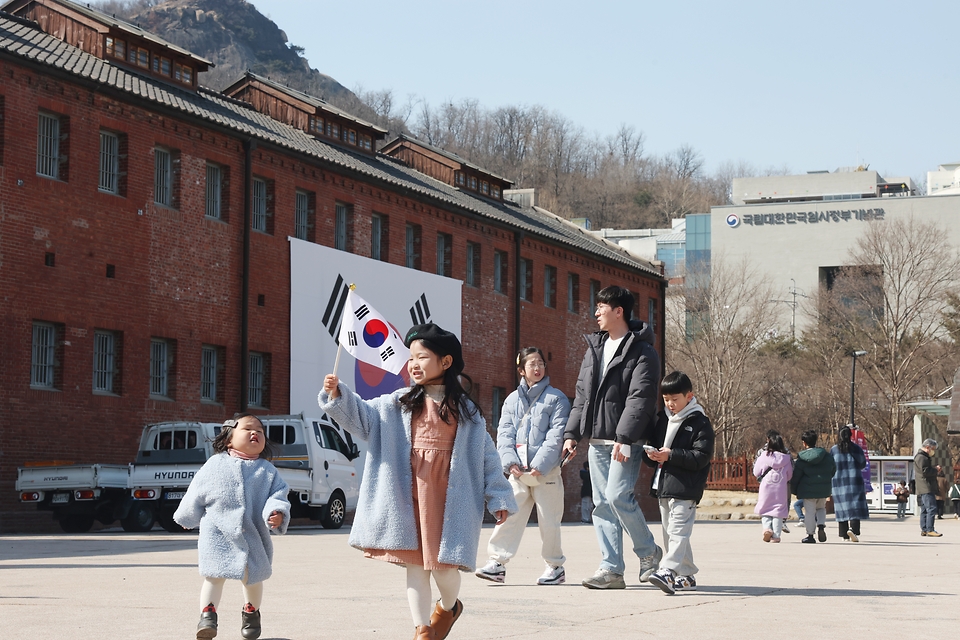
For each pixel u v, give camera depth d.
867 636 7.14
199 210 29.89
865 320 80.50
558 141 156.25
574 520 46.09
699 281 81.38
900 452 70.06
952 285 82.00
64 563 13.20
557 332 47.09
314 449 25.73
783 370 80.69
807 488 19.69
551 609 8.38
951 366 74.75
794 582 11.02
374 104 141.62
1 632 7.03
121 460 27.08
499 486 5.87
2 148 24.70
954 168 137.00
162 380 28.86
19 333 24.78
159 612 8.16
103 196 27.06
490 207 44.75
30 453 24.81
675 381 9.70
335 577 11.41
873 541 20.81
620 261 51.72
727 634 7.11
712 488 58.16
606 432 9.97
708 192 162.50
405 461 5.78
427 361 5.81
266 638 6.87
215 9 185.00
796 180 120.00
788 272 110.69
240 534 6.64
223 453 6.87
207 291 29.94
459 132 149.38
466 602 8.85
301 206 33.91
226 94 38.12
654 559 10.15
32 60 25.11
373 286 35.66
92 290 26.62
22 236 25.00
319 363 33.25
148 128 28.48
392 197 37.25
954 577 12.02
